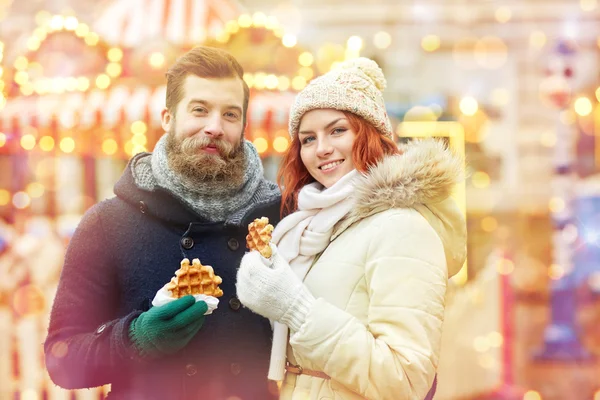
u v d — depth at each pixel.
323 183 2.33
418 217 2.11
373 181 2.14
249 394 2.37
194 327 2.11
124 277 2.36
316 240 2.22
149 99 4.70
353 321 2.01
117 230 2.38
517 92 10.45
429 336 2.01
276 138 4.58
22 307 4.82
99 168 7.03
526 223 9.77
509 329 5.51
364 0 10.25
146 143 4.82
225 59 2.44
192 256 2.39
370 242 2.11
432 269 2.05
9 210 7.31
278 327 2.26
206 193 2.43
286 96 4.77
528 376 6.13
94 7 9.00
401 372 1.94
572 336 6.76
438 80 10.30
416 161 2.14
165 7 5.17
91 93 4.84
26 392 4.41
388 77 10.23
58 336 2.26
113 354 2.12
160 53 4.89
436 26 10.50
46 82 4.96
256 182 2.57
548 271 8.20
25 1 9.20
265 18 4.64
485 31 10.62
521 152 10.13
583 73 9.85
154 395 2.27
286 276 2.05
